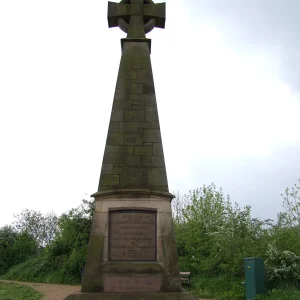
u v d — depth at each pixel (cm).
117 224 1041
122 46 1245
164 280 1004
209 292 1919
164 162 1109
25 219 5616
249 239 2070
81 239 2892
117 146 1117
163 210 1055
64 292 2133
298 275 1731
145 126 1139
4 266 3728
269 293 1598
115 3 1295
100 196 1062
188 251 2681
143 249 1027
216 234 2314
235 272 2067
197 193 3188
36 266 3262
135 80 1188
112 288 994
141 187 1083
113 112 1152
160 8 1290
